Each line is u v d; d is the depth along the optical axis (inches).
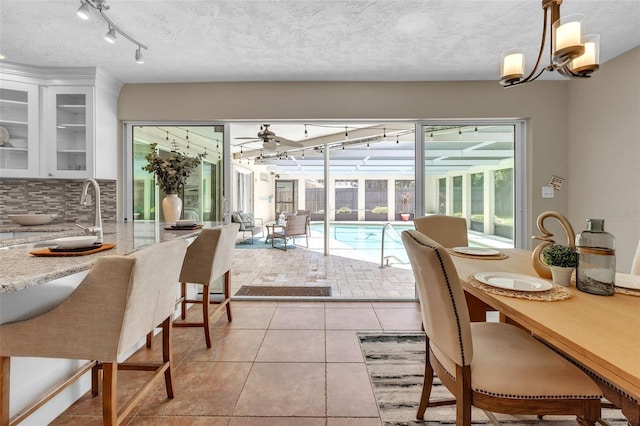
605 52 111.9
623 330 39.1
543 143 136.7
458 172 145.9
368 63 120.9
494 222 147.1
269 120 140.3
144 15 89.6
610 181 118.0
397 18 91.9
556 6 61.2
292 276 187.8
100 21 92.7
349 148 285.4
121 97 139.6
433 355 58.1
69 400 68.7
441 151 145.0
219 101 138.8
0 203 136.1
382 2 84.5
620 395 52.4
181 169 133.7
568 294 52.2
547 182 137.2
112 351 50.8
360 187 557.3
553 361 49.4
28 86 123.7
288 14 89.7
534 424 64.6
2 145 126.7
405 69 126.2
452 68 125.5
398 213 555.5
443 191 145.1
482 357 50.5
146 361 87.4
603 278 52.4
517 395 44.8
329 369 84.0
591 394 44.6
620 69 113.8
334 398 72.2
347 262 230.2
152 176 150.9
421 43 106.0
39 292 60.1
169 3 84.3
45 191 141.6
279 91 138.0
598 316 43.7
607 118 118.9
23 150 127.6
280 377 80.3
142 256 52.2
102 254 63.5
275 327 110.9
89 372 74.4
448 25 95.3
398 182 555.5
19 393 58.3
